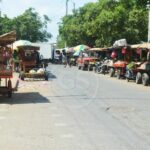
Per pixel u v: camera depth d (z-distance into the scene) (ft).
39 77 103.30
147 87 86.84
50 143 32.45
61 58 240.32
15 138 34.32
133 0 111.45
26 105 55.36
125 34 158.71
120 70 111.65
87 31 185.37
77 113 48.37
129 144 32.22
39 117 45.21
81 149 30.50
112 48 127.13
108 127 39.42
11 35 62.75
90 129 38.32
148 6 102.22
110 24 160.04
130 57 112.16
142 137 34.91
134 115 47.16
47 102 58.75
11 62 63.41
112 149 30.58
